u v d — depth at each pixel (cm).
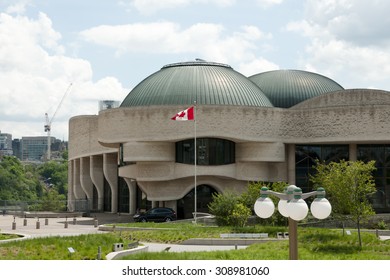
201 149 5984
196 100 6106
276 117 6031
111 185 7950
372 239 3341
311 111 6038
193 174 5972
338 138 5903
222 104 5906
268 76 7625
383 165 6175
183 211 6250
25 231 4556
